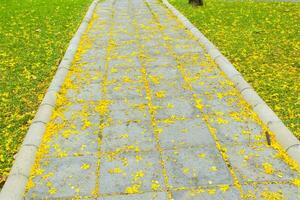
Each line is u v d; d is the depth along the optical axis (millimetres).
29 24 11984
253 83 7336
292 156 5207
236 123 6086
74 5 15039
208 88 7285
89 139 5750
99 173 5012
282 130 5676
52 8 14406
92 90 7301
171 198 4551
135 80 7707
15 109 6609
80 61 8812
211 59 8742
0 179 4980
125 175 4961
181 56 8992
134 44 10000
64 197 4621
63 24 11922
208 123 6105
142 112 6473
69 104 6789
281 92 6938
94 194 4652
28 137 5676
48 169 5117
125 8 14922
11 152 5469
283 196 4535
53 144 5645
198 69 8195
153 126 6059
